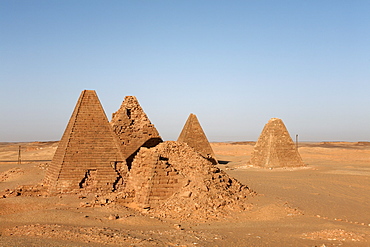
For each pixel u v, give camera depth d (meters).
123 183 33.69
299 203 25.58
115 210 23.19
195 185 24.38
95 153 33.69
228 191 25.38
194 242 14.61
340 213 22.62
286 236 16.00
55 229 17.08
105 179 33.28
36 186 33.91
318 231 16.72
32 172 50.19
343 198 29.23
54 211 22.89
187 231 17.27
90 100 35.09
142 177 26.00
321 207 24.45
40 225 18.30
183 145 30.05
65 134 35.19
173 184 24.77
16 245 13.52
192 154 28.84
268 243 14.59
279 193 30.84
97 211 23.17
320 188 35.53
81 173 32.91
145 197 24.11
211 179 25.53
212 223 19.81
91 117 34.53
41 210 23.77
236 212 22.31
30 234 16.30
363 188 35.72
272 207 22.88
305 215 21.77
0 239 15.04
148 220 20.22
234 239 15.33
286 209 22.56
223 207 22.92
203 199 23.00
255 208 23.14
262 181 41.38
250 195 26.31
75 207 25.62
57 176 32.38
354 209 24.17
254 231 17.30
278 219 20.72
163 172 24.84
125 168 34.09
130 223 19.48
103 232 16.28
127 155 41.53
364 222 20.06
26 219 20.95
